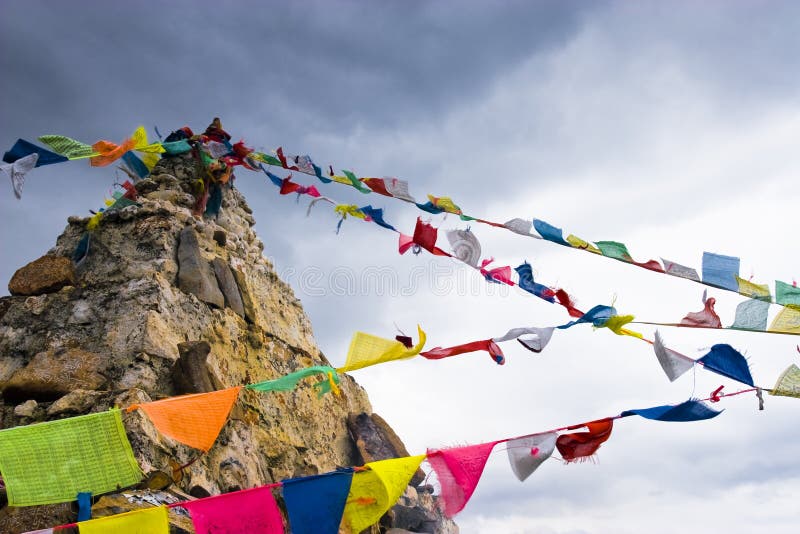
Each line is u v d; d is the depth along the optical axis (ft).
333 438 49.42
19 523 31.58
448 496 25.62
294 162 37.55
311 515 25.09
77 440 25.53
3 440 25.14
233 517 24.84
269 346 47.65
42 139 32.89
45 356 39.19
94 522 24.21
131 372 38.29
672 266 32.42
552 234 33.42
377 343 28.94
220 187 49.39
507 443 26.81
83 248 43.91
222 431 39.91
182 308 42.24
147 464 34.14
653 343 29.60
